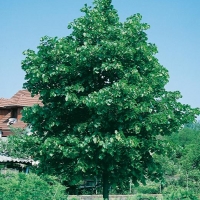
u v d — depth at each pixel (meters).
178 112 14.01
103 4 14.42
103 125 12.48
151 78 13.20
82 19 13.83
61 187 10.99
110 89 11.87
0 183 9.97
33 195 9.79
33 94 13.91
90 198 21.84
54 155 13.23
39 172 13.56
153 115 12.53
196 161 32.88
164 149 12.96
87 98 12.12
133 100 11.91
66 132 13.48
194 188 29.64
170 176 33.00
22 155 25.94
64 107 13.25
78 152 12.33
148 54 13.17
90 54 12.54
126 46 13.02
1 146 26.44
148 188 29.61
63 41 13.29
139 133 13.16
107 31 13.45
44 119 13.77
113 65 12.34
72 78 13.22
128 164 13.28
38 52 13.29
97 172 12.68
